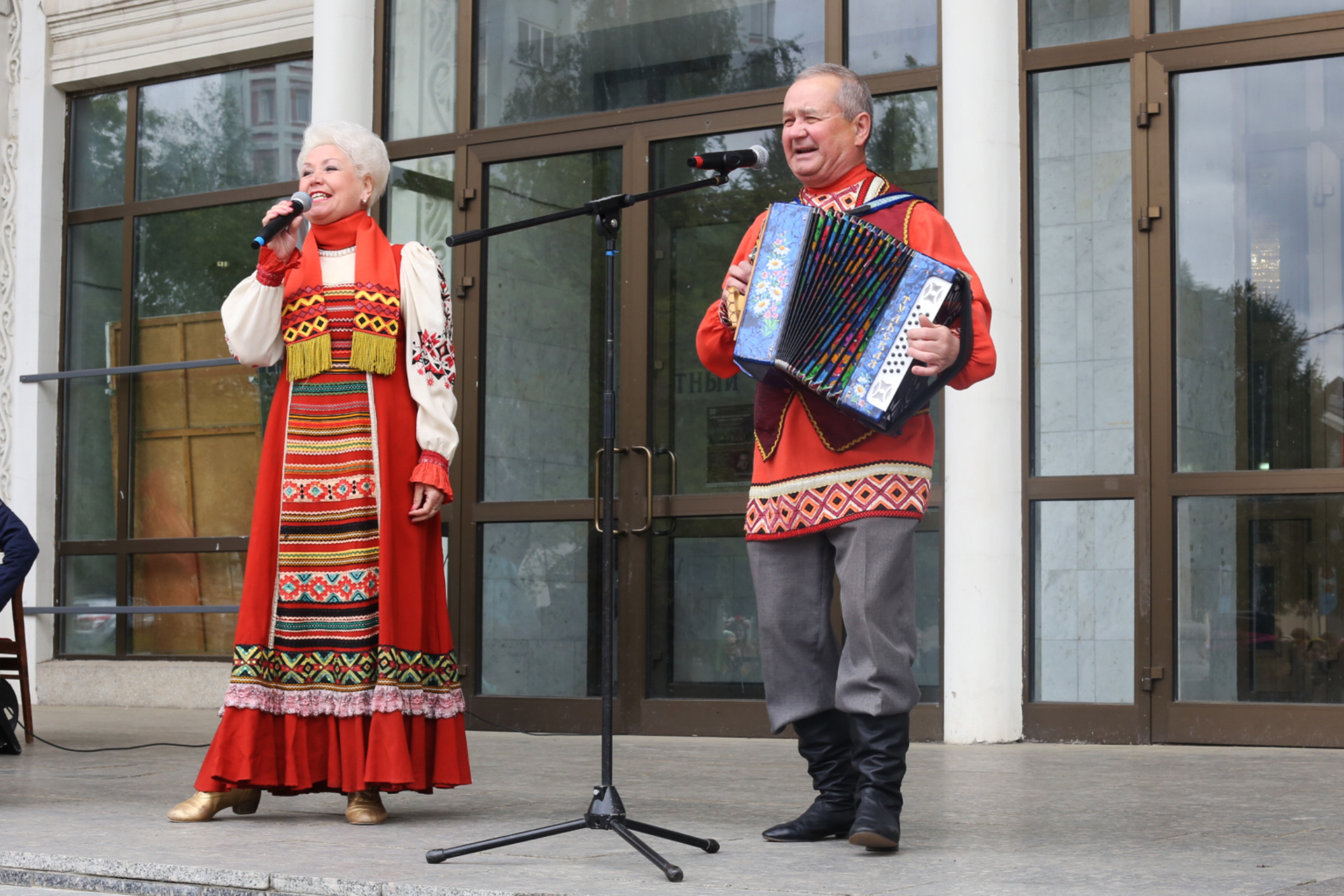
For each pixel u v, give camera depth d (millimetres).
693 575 5527
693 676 5500
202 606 6879
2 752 4691
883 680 2600
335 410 3217
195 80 7250
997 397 4988
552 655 5738
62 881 2555
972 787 3662
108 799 3463
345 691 3133
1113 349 5062
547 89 5980
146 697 6938
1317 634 4727
